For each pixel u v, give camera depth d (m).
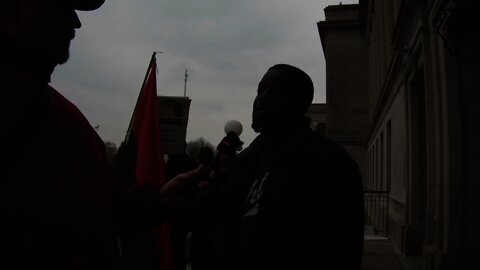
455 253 5.71
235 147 2.11
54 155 1.03
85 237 1.06
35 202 0.96
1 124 0.93
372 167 23.86
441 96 6.32
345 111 34.19
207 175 1.91
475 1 4.92
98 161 1.25
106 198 1.21
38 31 1.04
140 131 3.92
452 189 5.86
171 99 5.03
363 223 1.77
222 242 2.04
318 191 1.75
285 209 1.78
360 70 34.53
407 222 9.15
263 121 2.02
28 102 1.00
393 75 12.13
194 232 3.37
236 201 2.05
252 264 1.81
